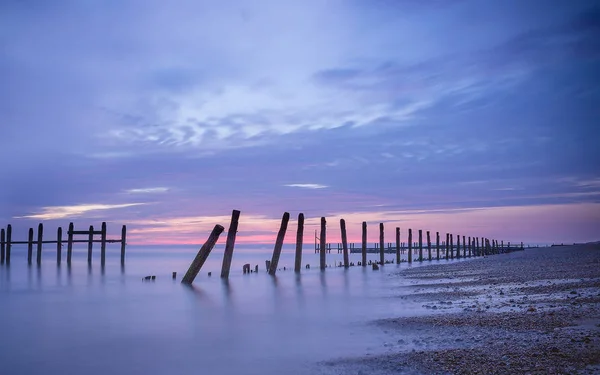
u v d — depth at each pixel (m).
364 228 41.81
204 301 19.14
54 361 9.91
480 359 8.03
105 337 12.23
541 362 7.55
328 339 11.12
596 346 8.25
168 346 11.05
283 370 8.68
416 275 29.59
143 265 52.25
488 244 78.88
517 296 15.65
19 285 27.47
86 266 47.47
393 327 11.94
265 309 16.66
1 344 11.52
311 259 80.75
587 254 42.88
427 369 7.79
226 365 9.25
